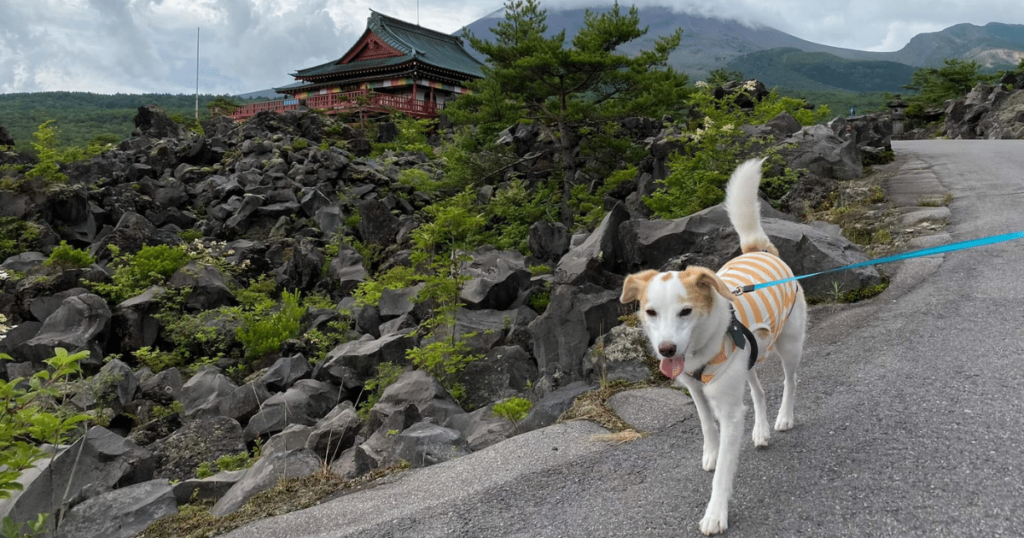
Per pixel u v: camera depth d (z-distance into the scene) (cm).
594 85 2431
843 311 652
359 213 2309
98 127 9056
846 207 1036
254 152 2888
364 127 4488
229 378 1145
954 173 1235
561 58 2198
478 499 409
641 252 977
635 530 346
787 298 395
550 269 1339
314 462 529
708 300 330
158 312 1416
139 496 497
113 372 1003
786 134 1451
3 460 455
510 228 2242
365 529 394
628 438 460
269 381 1040
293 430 737
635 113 2278
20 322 1403
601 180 2434
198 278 1538
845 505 335
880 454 377
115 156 2941
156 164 2944
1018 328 520
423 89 5788
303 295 1778
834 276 704
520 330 952
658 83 2253
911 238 827
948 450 368
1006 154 1555
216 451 766
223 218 2316
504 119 2336
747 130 1416
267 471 516
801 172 1202
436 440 533
